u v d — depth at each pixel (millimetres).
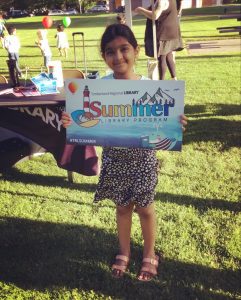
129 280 2445
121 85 2090
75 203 3350
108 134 2203
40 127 3295
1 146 4066
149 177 2275
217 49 11516
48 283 2445
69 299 2322
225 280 2406
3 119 3271
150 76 4891
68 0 54844
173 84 2045
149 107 2109
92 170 3373
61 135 3287
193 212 3117
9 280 2480
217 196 3344
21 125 3295
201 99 6160
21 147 4066
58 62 3504
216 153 4184
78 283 2436
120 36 2109
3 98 3209
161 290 2355
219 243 2730
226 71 8227
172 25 5219
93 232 2920
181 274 2467
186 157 4109
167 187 3500
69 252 2711
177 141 2156
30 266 2592
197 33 16141
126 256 2559
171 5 5109
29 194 3527
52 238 2863
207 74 8008
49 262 2621
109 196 2367
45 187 3654
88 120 2191
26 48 14188
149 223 2416
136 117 2143
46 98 3156
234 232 2828
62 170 4016
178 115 2102
